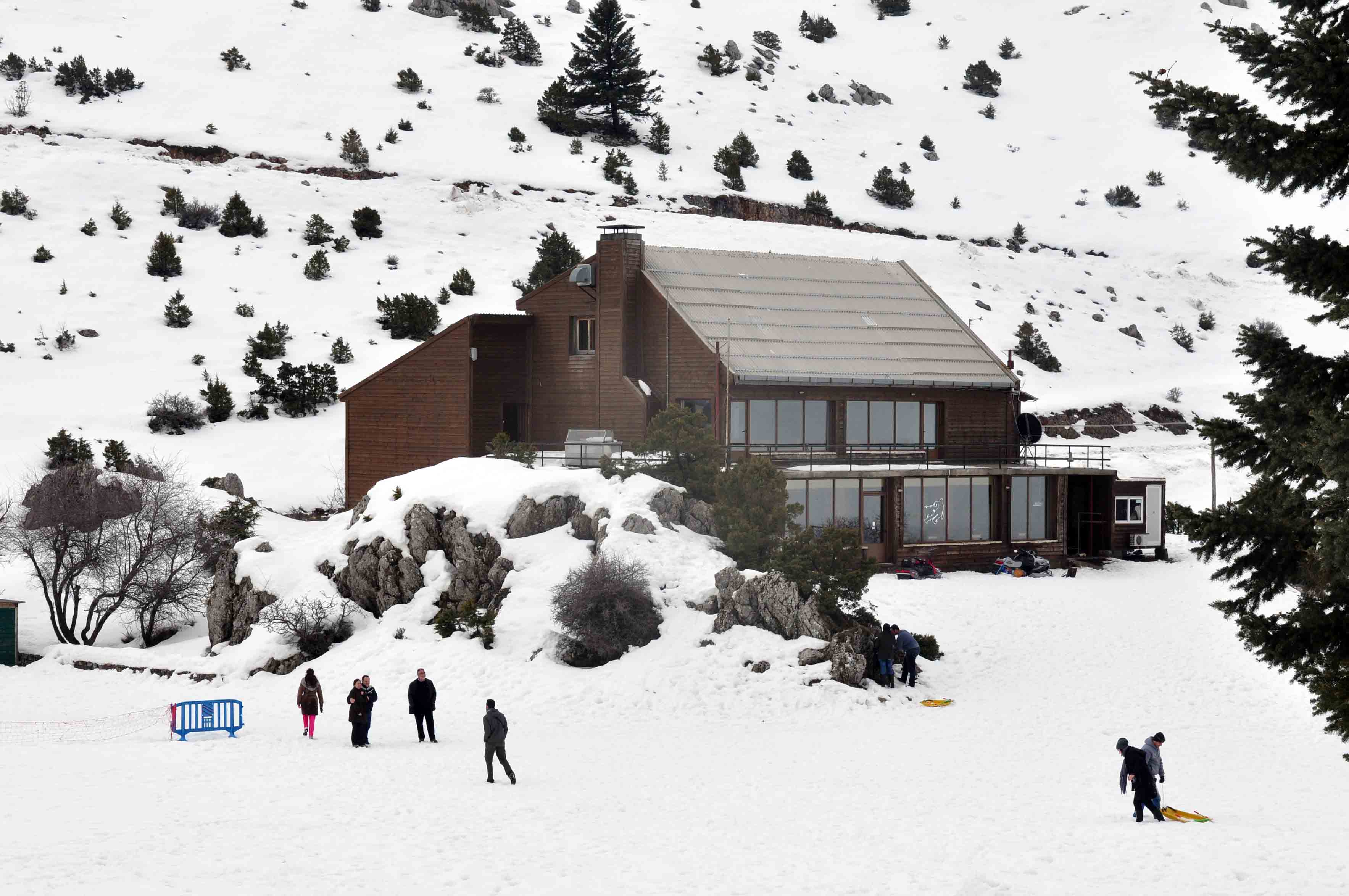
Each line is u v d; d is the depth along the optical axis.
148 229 105.94
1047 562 56.38
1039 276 127.81
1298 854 20.92
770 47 190.50
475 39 166.62
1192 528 17.41
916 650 39.97
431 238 113.69
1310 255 16.45
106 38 146.62
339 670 43.19
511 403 60.12
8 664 49.81
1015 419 62.16
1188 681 40.09
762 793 27.80
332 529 55.62
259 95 136.88
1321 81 15.84
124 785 28.81
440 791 27.94
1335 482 16.47
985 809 25.88
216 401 79.50
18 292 92.19
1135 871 19.98
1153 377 107.12
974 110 178.88
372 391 61.47
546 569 45.00
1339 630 16.78
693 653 40.31
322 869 21.02
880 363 58.47
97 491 54.03
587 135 143.12
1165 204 154.38
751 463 46.69
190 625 53.66
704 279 60.41
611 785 28.70
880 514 55.38
